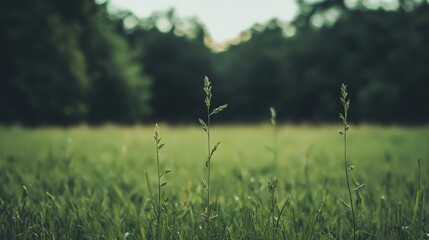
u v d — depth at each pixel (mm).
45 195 3602
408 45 58875
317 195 3807
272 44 89375
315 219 2592
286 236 2506
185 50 90250
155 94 88438
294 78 75688
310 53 73625
